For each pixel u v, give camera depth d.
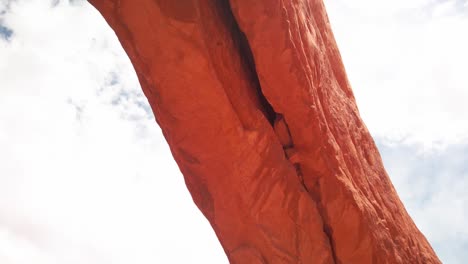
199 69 6.19
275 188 6.82
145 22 6.05
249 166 6.73
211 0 6.70
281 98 6.77
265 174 6.80
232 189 6.75
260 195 6.75
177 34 6.05
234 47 7.02
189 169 6.92
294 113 6.89
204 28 6.27
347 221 7.06
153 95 6.66
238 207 6.77
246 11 6.26
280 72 6.54
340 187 7.05
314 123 6.89
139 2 5.97
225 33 6.86
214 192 6.84
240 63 7.08
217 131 6.55
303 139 7.05
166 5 5.99
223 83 6.53
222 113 6.46
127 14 6.07
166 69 6.22
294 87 6.64
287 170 6.96
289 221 6.82
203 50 6.14
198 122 6.50
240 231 6.81
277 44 6.37
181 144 6.68
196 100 6.36
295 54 6.50
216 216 6.87
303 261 6.76
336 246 7.06
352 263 7.06
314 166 7.10
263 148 6.85
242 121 6.75
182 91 6.32
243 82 7.00
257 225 6.74
